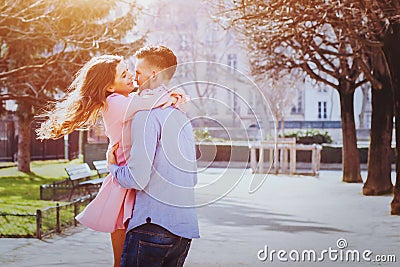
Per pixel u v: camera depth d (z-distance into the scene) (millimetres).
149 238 3539
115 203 3879
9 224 11086
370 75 17141
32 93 23562
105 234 10547
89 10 21484
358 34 14750
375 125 17703
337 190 19547
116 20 22172
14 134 34312
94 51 21266
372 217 13000
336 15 13906
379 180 17844
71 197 15945
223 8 14852
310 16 12609
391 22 12531
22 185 21172
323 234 10617
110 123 3793
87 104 3834
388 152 17766
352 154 22562
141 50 3748
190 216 3596
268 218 12891
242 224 11961
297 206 15234
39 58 22578
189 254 8664
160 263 3578
